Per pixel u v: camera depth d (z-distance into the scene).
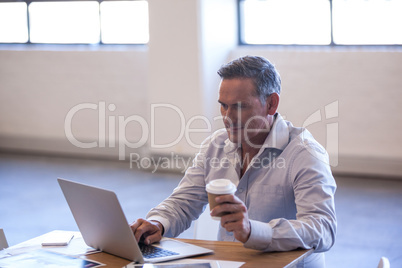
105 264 1.78
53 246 1.98
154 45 6.63
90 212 1.83
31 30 7.92
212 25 6.61
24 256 1.87
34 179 6.38
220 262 1.75
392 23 6.19
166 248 1.90
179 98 6.62
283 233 1.81
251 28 6.96
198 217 2.36
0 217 4.98
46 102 7.82
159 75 6.67
